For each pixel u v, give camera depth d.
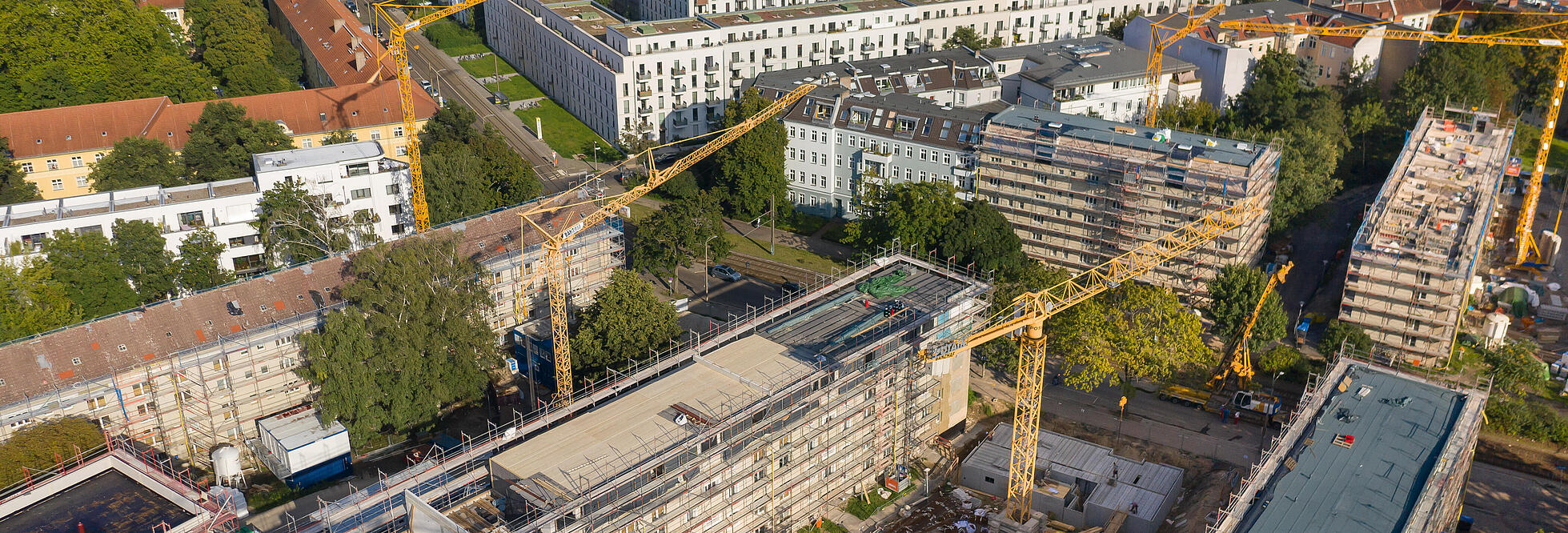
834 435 142.88
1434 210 187.00
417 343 150.88
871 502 150.25
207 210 191.00
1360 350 175.62
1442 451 123.25
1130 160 192.12
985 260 189.88
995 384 178.62
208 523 112.06
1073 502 148.12
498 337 169.50
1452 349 181.62
